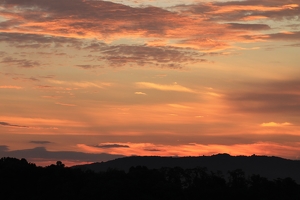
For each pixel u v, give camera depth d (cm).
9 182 13175
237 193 13062
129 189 12631
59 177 13588
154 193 12712
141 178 13538
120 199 12438
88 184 13125
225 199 12950
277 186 13600
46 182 13175
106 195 12412
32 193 12812
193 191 13112
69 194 12519
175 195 12725
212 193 13000
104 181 13338
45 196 12588
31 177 13575
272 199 13000
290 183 13675
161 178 13838
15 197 12556
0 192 12812
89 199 12400
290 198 13025
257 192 13188
